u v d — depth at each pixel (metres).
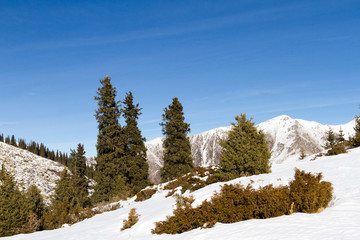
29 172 72.94
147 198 25.34
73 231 14.85
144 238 11.25
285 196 9.80
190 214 11.12
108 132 41.66
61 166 94.56
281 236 7.09
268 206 9.66
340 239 6.27
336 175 14.59
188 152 43.62
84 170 60.59
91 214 22.08
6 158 74.94
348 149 27.11
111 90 43.41
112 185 38.81
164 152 44.38
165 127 44.56
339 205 9.73
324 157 24.83
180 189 23.09
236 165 20.88
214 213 10.69
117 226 14.57
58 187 34.81
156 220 13.05
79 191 49.03
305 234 6.96
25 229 19.12
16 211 19.31
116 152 40.84
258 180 16.47
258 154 20.23
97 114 42.12
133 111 44.78
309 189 9.53
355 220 7.74
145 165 43.31
